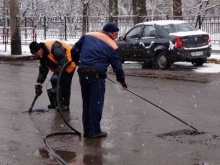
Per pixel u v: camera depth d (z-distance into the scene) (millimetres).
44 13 40844
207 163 6379
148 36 18047
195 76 15430
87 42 7816
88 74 7672
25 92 12359
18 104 10711
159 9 40688
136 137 7770
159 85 13516
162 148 7105
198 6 33812
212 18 23406
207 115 9297
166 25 17750
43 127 8562
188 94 11859
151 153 6867
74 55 8125
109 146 7281
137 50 18281
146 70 17453
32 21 33969
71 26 32562
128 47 18594
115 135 7930
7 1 42000
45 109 10133
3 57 22797
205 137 7680
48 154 6891
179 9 27609
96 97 7730
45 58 9789
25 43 31344
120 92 12273
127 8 47094
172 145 7254
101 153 6914
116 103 10727
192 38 17094
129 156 6746
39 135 8008
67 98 10023
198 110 9805
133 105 10477
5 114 9672
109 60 7797
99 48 7715
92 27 30734
